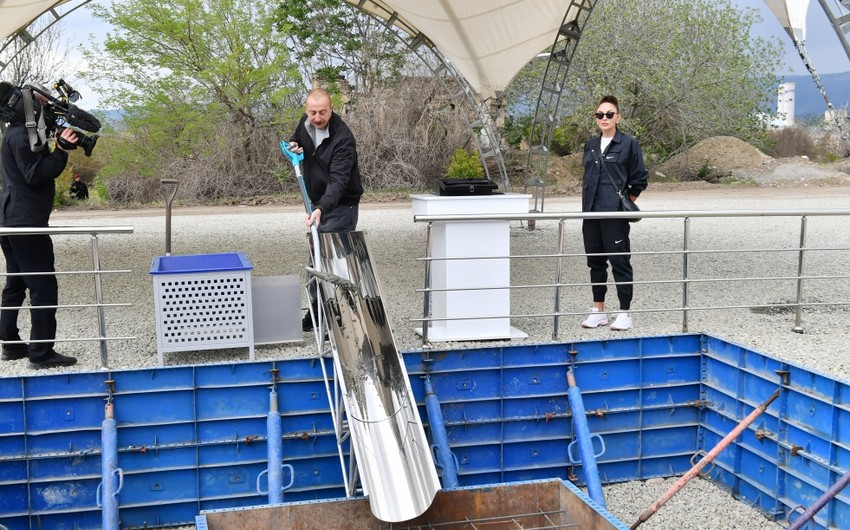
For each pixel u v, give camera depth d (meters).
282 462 5.19
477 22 12.41
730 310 7.58
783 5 7.86
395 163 25.38
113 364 5.79
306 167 5.74
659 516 5.32
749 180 25.28
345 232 4.66
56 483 5.10
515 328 6.59
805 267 10.13
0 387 5.02
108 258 11.31
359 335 4.32
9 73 24.09
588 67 26.80
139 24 23.91
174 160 24.47
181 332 5.46
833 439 4.77
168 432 5.23
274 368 5.27
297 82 26.06
